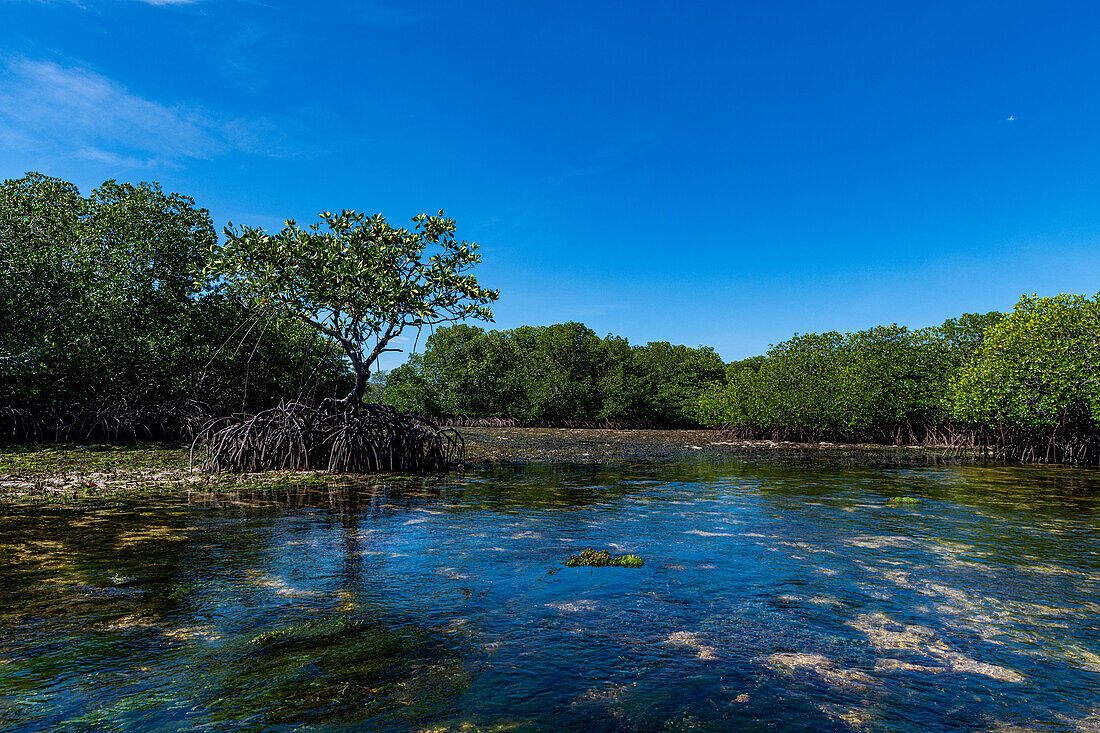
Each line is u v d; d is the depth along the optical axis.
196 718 3.51
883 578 6.51
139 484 12.59
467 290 16.38
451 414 52.50
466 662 4.33
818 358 34.84
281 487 12.90
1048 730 3.48
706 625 5.11
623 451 25.42
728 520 9.71
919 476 16.20
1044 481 15.11
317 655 4.41
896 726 3.51
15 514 9.37
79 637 4.68
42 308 21.53
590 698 3.81
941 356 31.08
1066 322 18.94
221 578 6.27
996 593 6.01
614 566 6.90
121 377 23.02
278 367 27.19
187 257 24.86
